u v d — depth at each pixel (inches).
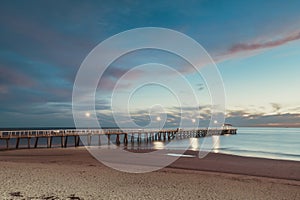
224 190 365.1
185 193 341.4
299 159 832.3
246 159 773.9
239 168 610.5
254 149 1264.8
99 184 374.6
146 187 368.5
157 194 332.5
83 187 352.8
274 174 543.2
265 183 427.5
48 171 456.8
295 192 366.9
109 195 320.2
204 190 361.7
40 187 343.0
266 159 776.9
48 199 292.8
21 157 753.0
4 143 2025.1
